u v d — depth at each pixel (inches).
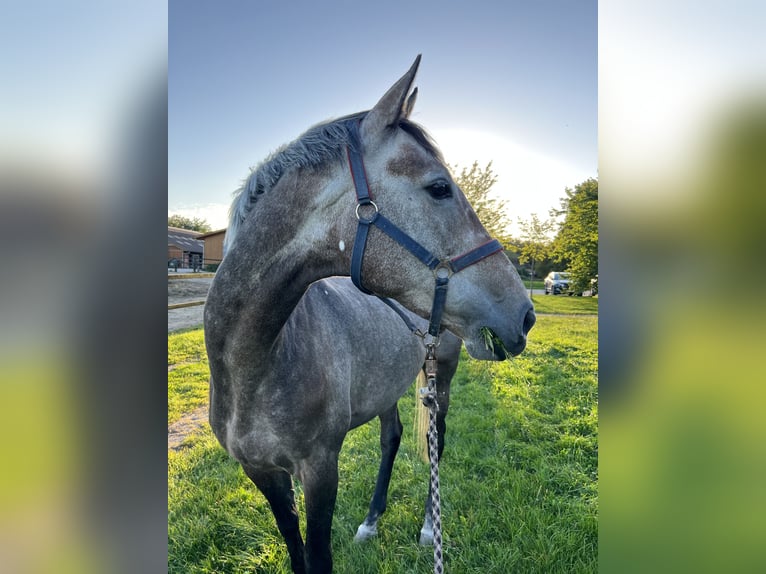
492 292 54.3
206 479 130.3
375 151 54.9
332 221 55.3
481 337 54.2
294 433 64.2
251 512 114.5
